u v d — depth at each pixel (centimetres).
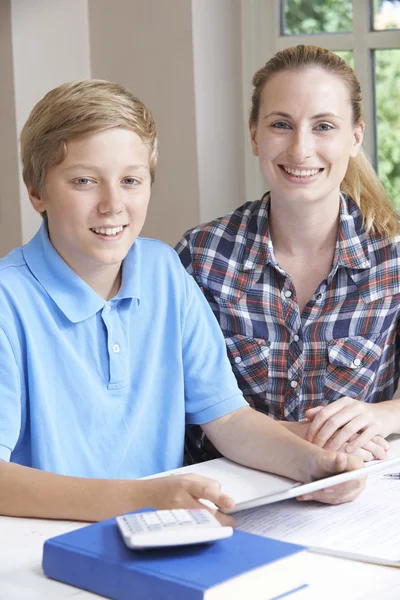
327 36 234
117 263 125
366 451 126
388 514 101
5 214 235
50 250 124
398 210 234
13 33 228
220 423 132
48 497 100
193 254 164
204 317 141
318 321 157
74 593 78
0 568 85
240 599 73
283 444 120
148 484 98
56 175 119
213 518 82
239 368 160
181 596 71
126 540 77
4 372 114
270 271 160
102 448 125
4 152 233
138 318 132
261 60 238
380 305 157
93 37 246
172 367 134
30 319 119
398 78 228
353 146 161
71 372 121
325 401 158
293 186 152
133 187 121
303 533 95
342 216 158
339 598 77
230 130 236
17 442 120
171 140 233
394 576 82
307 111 150
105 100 118
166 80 231
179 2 226
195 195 229
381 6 227
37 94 234
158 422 133
